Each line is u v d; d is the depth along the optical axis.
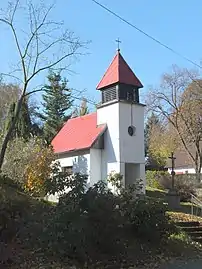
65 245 11.02
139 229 14.23
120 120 25.11
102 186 12.48
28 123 32.31
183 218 19.95
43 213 12.62
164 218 14.62
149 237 14.38
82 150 26.14
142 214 14.20
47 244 11.23
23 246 11.39
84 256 11.39
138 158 25.42
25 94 21.66
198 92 38.47
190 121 38.59
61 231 10.99
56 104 48.53
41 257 10.97
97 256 11.85
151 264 12.66
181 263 13.16
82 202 11.60
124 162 24.72
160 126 44.12
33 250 11.26
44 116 48.31
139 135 25.78
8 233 11.85
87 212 11.57
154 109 39.75
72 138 28.83
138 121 25.94
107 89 26.55
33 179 19.50
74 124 31.12
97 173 25.45
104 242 12.02
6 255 10.38
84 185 12.09
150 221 14.29
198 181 32.78
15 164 20.53
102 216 11.71
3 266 10.00
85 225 11.14
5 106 34.31
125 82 25.89
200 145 41.53
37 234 11.50
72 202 11.42
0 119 35.12
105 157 25.62
